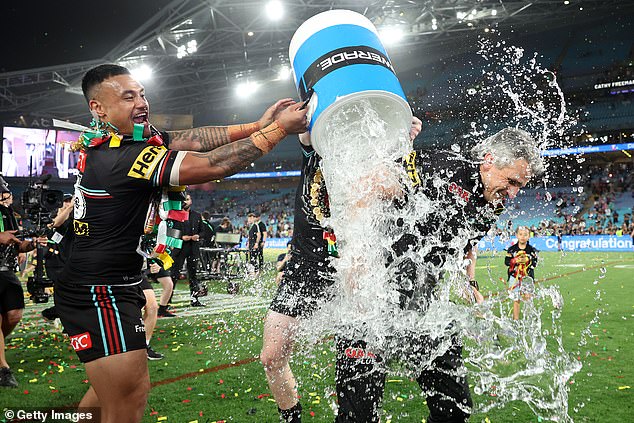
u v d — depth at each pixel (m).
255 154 2.16
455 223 2.38
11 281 4.47
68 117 40.19
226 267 13.16
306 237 2.71
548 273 14.61
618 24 36.16
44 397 4.07
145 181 2.21
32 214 4.71
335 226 2.24
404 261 2.34
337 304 2.36
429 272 2.41
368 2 29.64
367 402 2.24
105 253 2.28
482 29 35.44
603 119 32.88
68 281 2.32
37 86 35.41
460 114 34.00
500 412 3.56
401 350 2.35
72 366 5.07
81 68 33.00
